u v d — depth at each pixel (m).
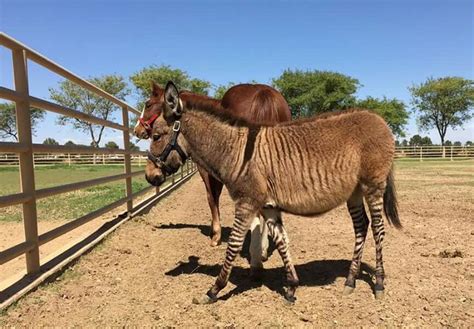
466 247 6.08
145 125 5.81
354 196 4.46
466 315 3.77
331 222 8.15
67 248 5.50
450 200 10.79
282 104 5.46
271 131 4.16
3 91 3.80
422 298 4.17
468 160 39.12
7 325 3.40
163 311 3.89
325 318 3.75
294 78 48.84
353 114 4.18
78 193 13.22
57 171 24.86
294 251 6.05
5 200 3.79
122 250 5.80
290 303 4.06
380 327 3.57
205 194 13.35
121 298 4.18
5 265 5.36
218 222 6.48
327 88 48.34
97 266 5.10
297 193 4.03
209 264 5.45
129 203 8.22
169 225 8.06
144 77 41.12
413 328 3.54
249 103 5.30
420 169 24.80
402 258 5.55
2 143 3.78
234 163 4.07
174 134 4.41
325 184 4.02
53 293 4.13
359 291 4.42
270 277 4.95
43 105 4.66
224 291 4.46
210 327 3.57
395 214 4.45
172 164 4.54
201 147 4.29
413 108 56.03
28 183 4.29
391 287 4.48
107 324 3.59
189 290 4.45
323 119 4.18
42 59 4.64
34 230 4.38
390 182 4.41
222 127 4.20
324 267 5.28
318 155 4.01
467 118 53.53
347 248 6.17
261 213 4.27
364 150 4.07
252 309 3.96
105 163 35.53
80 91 47.03
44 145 4.68
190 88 42.94
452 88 52.44
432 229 7.34
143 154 9.41
